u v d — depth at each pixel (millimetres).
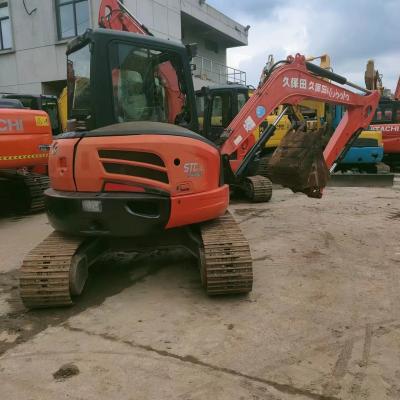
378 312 3350
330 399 2332
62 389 2484
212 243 3631
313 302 3553
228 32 24859
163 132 3584
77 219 3582
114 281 4164
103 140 3508
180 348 2881
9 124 6293
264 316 3314
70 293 3545
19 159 6410
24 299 3457
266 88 5141
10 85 17672
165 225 3596
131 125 3625
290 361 2691
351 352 2779
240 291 3613
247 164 5582
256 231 5906
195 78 19938
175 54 4113
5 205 7898
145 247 4129
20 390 2488
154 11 17391
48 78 16875
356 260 4594
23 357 2836
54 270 3449
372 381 2475
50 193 3826
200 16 21500
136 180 3490
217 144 5199
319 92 5551
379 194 8797
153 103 4012
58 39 16469
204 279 3648
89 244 3893
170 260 4730
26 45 17000
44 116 6859
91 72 3656
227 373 2584
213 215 3926
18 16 16891
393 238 5418
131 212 3480
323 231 5820
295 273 4227
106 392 2443
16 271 4605
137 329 3168
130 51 3814
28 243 5719
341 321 3207
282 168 5109
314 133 5156
